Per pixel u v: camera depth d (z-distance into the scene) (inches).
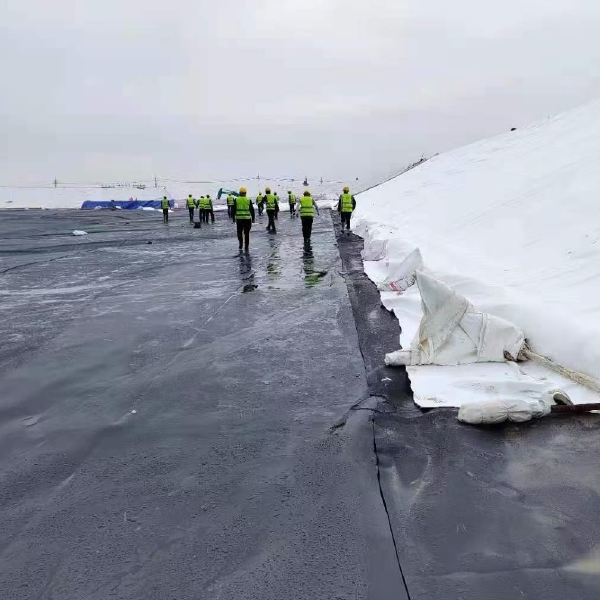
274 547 87.5
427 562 82.9
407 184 994.7
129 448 124.4
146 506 100.4
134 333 226.5
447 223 469.7
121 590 79.0
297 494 102.8
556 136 604.4
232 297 298.8
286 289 319.6
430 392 150.8
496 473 108.3
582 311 180.2
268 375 172.1
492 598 74.8
